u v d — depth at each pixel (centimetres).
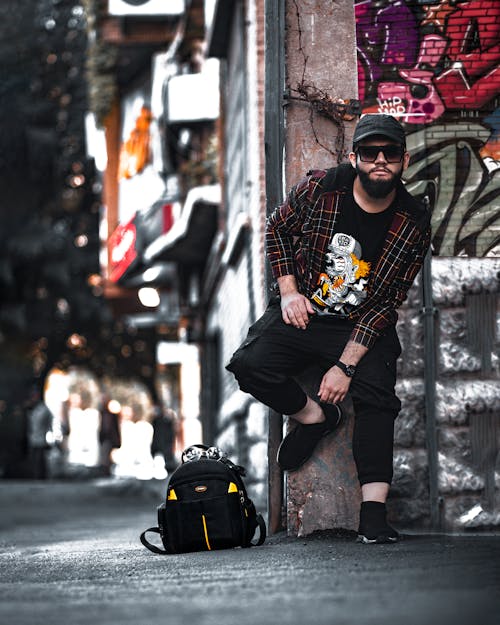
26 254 3762
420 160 743
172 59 2238
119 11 2288
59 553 777
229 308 1772
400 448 722
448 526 712
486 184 741
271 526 753
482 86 746
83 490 2269
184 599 417
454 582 436
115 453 7194
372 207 634
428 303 724
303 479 711
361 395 648
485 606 375
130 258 2484
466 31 748
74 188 3941
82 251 3981
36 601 439
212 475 660
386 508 714
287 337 656
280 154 750
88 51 2598
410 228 637
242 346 667
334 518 709
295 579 464
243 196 1466
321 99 737
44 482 2766
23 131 3756
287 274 660
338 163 738
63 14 3803
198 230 1988
